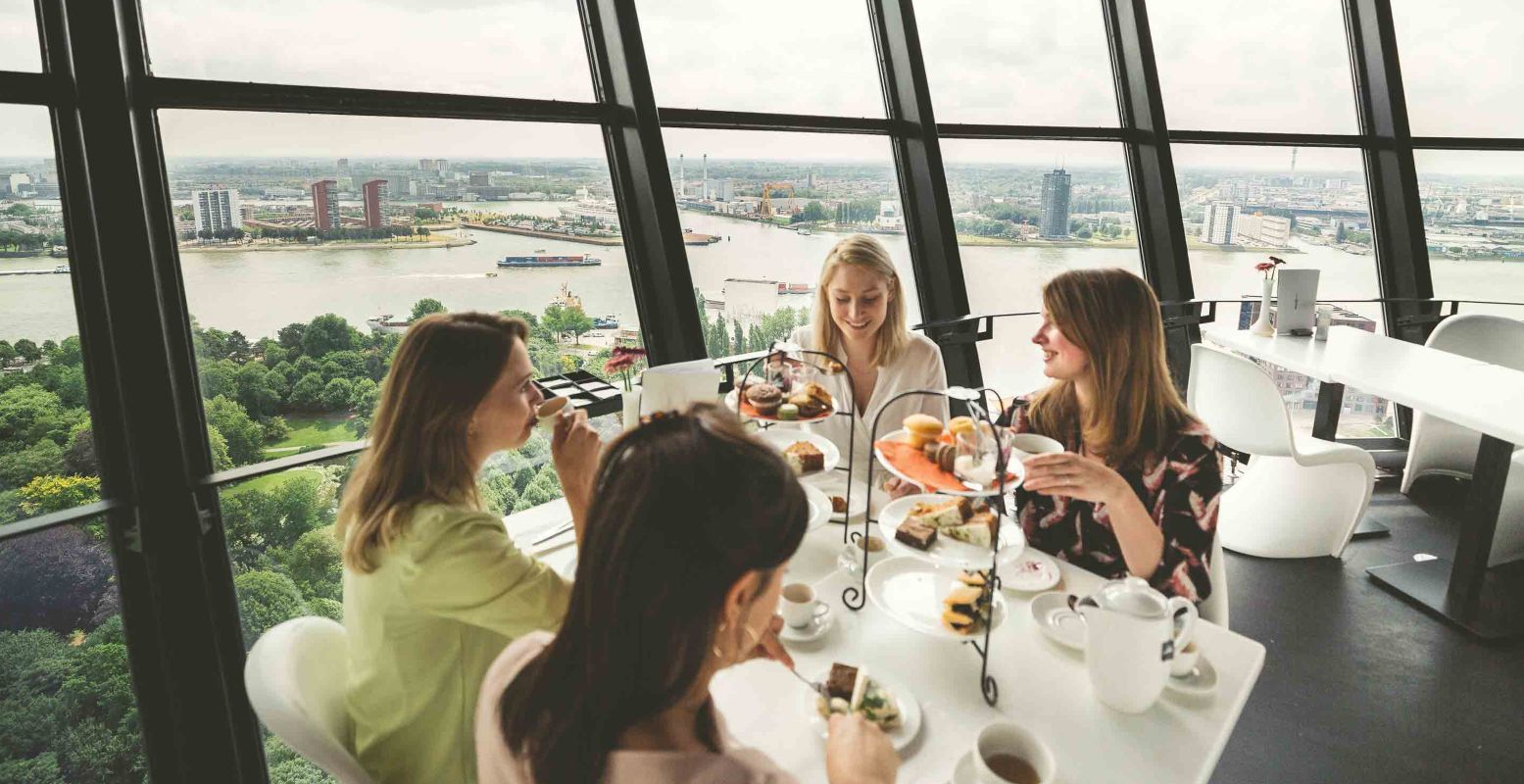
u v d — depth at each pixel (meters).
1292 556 3.31
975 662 1.29
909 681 1.24
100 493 1.83
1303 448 3.15
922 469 1.40
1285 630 2.83
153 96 1.86
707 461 0.64
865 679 1.15
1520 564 3.23
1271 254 4.14
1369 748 2.26
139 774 1.93
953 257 3.28
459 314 1.32
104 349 1.79
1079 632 1.34
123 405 1.78
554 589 1.20
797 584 1.37
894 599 1.42
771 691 1.21
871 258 2.14
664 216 2.62
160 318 1.80
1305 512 3.30
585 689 0.65
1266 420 3.03
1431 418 3.67
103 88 1.72
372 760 1.27
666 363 2.74
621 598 0.63
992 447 1.35
